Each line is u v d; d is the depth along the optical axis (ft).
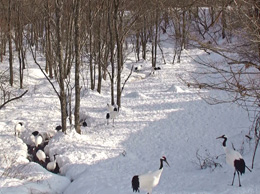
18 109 69.82
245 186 32.94
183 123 59.72
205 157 45.60
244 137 50.08
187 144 51.62
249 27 26.91
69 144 51.13
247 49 31.73
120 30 73.61
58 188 38.91
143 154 48.85
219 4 28.40
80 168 43.29
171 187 35.99
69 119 59.16
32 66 108.27
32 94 81.56
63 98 54.03
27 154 51.11
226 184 34.12
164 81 94.79
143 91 84.64
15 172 40.40
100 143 52.03
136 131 56.75
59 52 52.54
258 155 41.22
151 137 54.49
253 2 26.84
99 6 74.08
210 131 56.08
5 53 123.85
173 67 110.63
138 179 31.32
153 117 62.64
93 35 87.66
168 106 68.18
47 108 70.44
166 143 52.34
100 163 44.78
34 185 36.94
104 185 36.76
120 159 46.32
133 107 68.69
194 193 32.68
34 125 60.23
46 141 56.18
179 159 46.62
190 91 77.87
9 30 86.89
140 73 107.65
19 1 88.22
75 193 36.55
